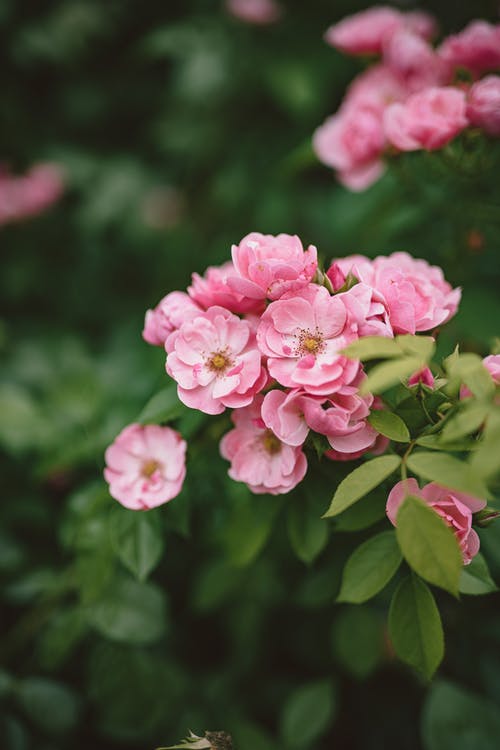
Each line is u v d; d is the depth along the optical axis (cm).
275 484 46
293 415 44
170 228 106
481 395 40
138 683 59
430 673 42
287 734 62
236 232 99
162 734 62
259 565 67
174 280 102
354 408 43
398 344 42
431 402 44
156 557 50
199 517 59
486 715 57
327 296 44
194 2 104
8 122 104
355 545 56
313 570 61
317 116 98
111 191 103
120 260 110
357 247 74
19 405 66
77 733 63
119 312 106
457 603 62
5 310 104
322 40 98
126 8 106
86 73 108
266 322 45
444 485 39
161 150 106
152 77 109
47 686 59
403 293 46
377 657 63
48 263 107
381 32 68
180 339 46
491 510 44
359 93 70
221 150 103
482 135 57
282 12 98
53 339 95
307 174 99
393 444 46
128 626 57
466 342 66
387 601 63
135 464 49
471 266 70
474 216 65
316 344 44
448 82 62
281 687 69
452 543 39
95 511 54
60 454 62
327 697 63
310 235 94
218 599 67
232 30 98
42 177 102
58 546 66
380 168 67
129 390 67
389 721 68
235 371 45
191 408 49
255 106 101
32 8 104
